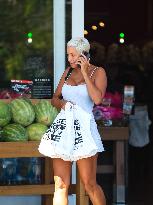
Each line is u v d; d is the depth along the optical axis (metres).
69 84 10.27
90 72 10.29
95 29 26.95
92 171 10.19
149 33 30.73
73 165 12.44
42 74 13.22
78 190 10.98
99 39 27.11
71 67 10.45
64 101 10.30
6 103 11.35
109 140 14.51
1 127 11.05
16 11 13.69
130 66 22.50
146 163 19.91
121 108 15.55
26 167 12.45
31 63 13.46
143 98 21.59
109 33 28.14
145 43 29.02
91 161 10.12
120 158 14.46
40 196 12.82
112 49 23.25
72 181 12.46
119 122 14.74
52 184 11.24
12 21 13.72
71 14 13.12
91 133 10.03
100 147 10.11
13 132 10.88
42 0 13.53
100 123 14.49
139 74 22.25
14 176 12.42
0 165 12.39
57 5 13.15
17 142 10.75
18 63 13.54
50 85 13.14
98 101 10.05
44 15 13.50
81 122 10.01
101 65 19.50
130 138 16.67
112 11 29.52
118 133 14.34
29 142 10.80
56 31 13.19
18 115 11.12
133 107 16.56
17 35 13.69
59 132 10.01
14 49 13.63
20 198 12.76
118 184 14.54
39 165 12.45
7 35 13.70
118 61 23.00
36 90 13.03
